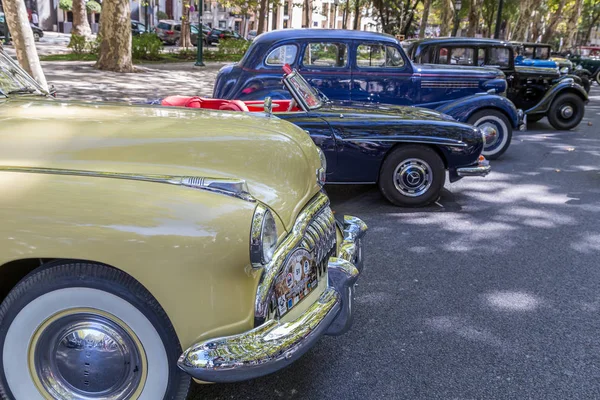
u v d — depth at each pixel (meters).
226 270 2.09
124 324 2.16
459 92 9.23
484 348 3.29
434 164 5.95
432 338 3.39
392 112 6.14
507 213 6.07
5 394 2.28
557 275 4.40
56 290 2.13
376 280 4.23
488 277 4.34
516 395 2.85
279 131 2.99
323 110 5.90
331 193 6.74
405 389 2.87
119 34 18.91
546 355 3.24
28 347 2.22
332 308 2.52
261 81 8.46
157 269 2.05
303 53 8.59
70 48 26.67
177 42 41.69
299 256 2.50
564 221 5.81
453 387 2.90
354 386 2.88
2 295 2.34
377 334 3.42
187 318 2.10
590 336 3.47
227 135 2.67
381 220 5.71
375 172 5.95
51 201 2.09
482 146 5.93
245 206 2.15
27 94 3.44
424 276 4.33
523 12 25.95
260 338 2.15
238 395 2.78
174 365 2.19
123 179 2.20
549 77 12.25
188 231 2.06
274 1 33.62
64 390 2.28
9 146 2.34
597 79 26.30
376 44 8.82
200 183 2.20
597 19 58.75
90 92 14.08
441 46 11.20
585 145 10.60
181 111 3.23
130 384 2.25
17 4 9.60
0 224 2.07
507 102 8.80
